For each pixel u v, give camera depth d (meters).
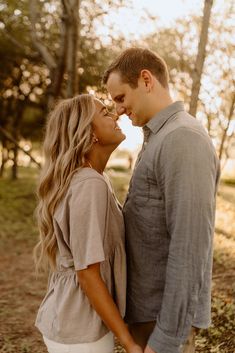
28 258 9.12
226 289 5.41
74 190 2.27
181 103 2.30
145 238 2.28
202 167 2.06
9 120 23.09
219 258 6.69
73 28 7.25
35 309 6.22
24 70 19.62
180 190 2.05
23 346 4.98
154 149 2.19
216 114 7.00
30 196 17.09
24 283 7.38
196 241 2.04
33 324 5.69
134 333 2.45
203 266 2.06
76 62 7.35
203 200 2.04
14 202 15.83
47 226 2.43
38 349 4.95
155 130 2.28
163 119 2.27
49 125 2.48
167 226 2.16
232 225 9.09
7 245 10.27
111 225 2.34
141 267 2.31
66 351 2.33
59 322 2.34
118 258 2.36
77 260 2.23
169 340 2.08
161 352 2.09
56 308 2.37
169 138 2.12
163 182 2.13
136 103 2.37
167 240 2.23
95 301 2.21
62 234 2.37
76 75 7.37
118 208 2.40
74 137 2.36
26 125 23.23
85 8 7.82
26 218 13.44
